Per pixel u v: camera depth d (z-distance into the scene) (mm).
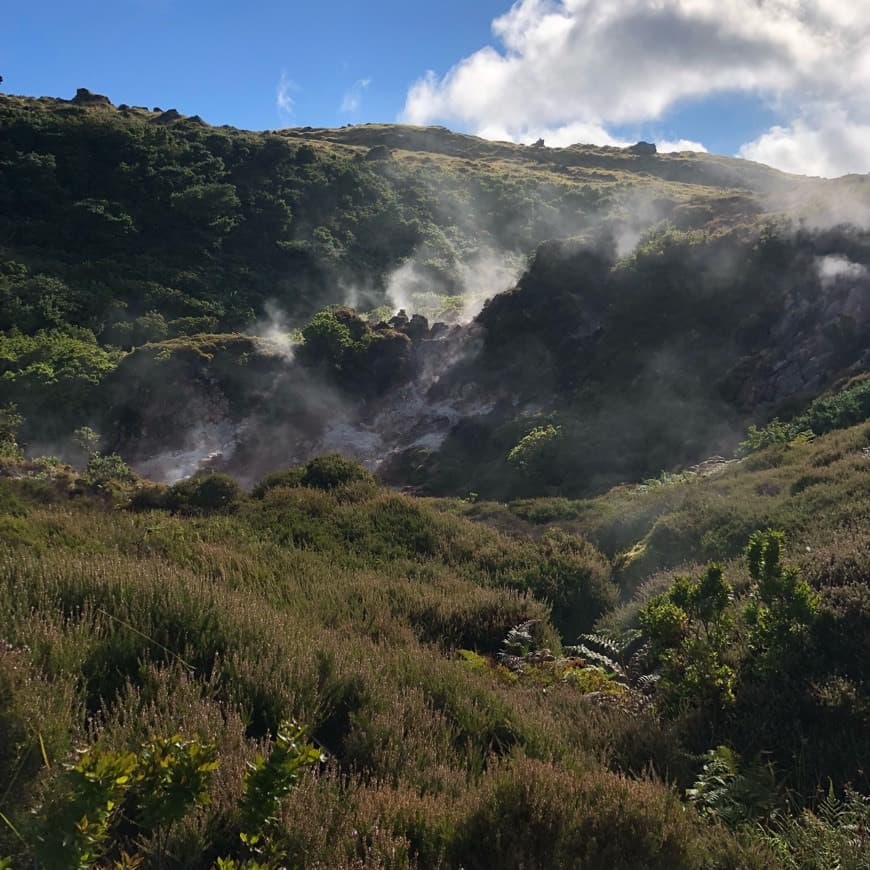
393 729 4754
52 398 31625
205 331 40125
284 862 3369
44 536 9953
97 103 69188
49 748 3676
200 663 5297
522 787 3934
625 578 11047
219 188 52562
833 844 3793
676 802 4090
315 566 10617
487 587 10570
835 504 9805
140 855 3160
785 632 5777
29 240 45594
